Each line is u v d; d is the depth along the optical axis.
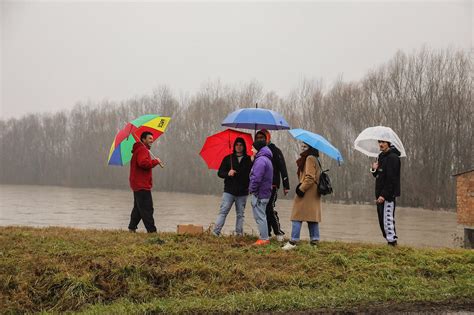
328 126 59.53
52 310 7.68
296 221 10.48
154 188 79.12
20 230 11.95
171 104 80.19
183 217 36.94
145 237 11.08
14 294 7.96
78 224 32.69
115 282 8.39
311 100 64.56
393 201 10.90
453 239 27.27
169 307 7.46
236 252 9.77
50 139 103.94
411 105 53.09
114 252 9.38
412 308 7.62
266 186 10.54
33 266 8.64
